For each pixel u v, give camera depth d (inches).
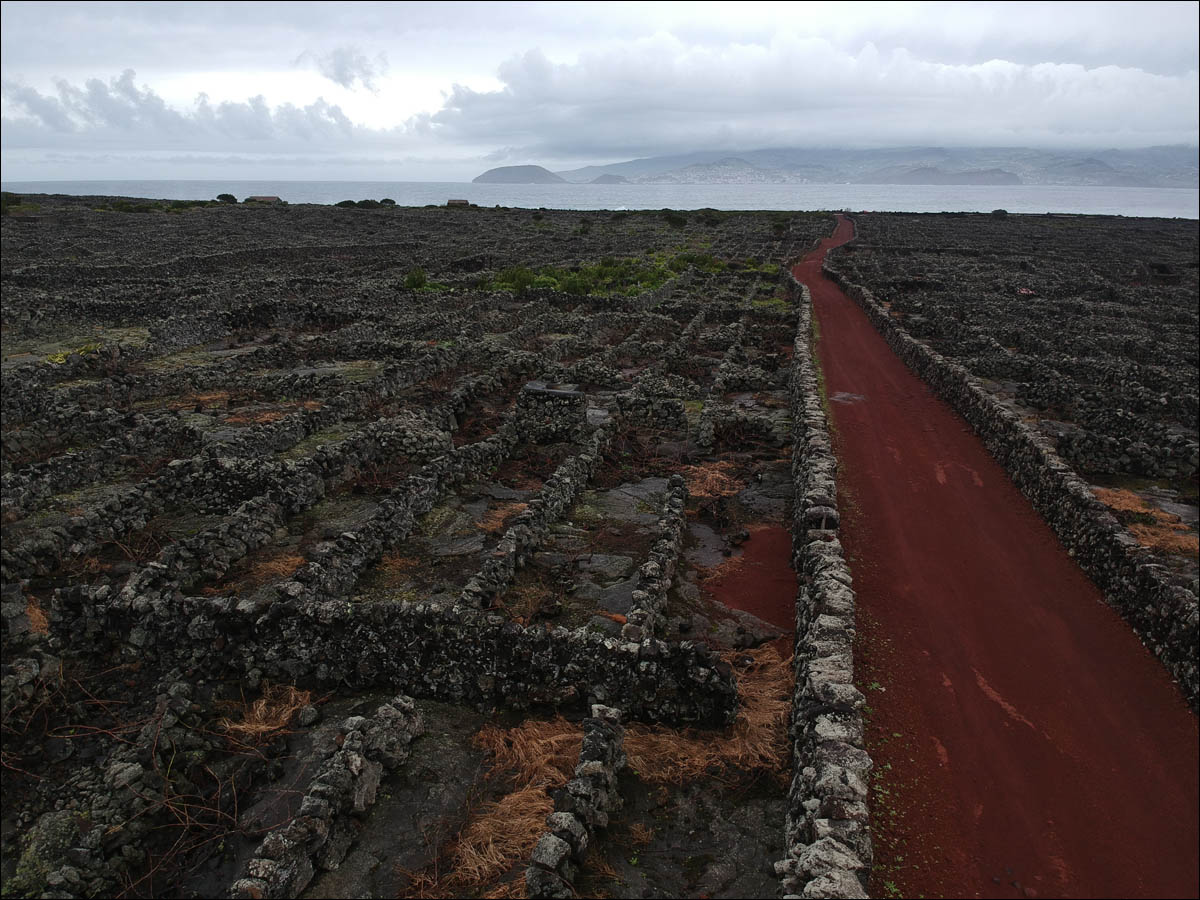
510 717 460.1
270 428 885.2
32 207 3759.8
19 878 374.9
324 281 1929.1
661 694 443.8
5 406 964.0
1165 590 507.2
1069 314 1834.4
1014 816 367.9
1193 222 5703.7
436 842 370.9
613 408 1007.6
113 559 657.6
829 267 2679.6
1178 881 333.1
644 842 363.9
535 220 4571.9
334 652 490.0
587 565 628.4
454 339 1429.6
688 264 2719.0
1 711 462.0
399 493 696.4
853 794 332.8
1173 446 880.3
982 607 563.8
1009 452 840.9
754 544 673.0
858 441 934.4
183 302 1603.1
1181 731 435.2
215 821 402.9
